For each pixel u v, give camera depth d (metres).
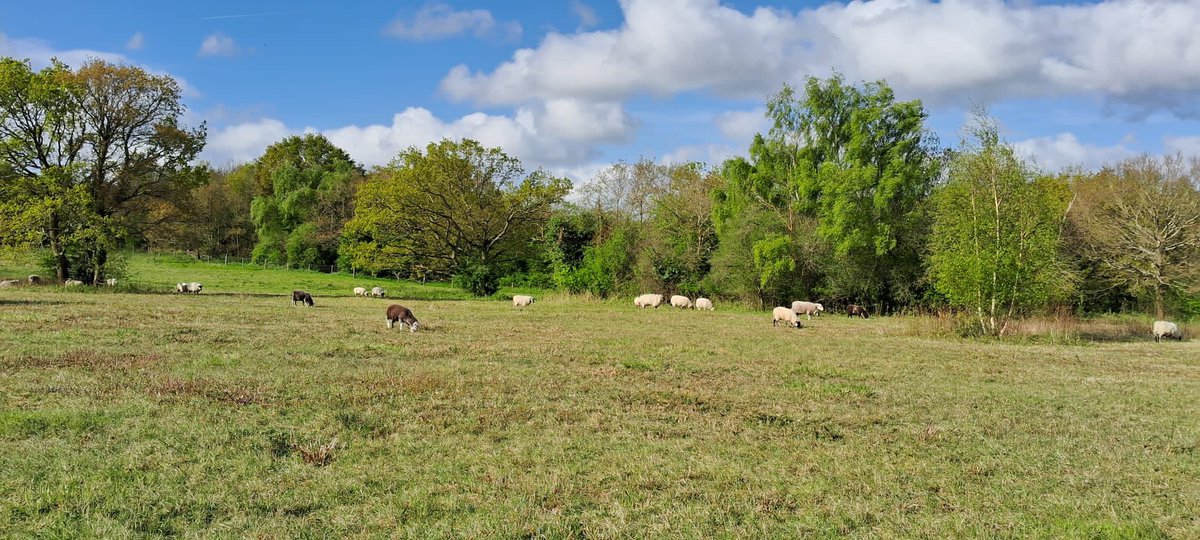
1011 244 25.94
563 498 6.73
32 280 37.78
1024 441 9.45
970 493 7.23
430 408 10.21
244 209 85.94
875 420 10.52
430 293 50.00
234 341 16.81
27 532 5.54
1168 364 19.48
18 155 37.94
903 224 42.25
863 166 41.94
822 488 7.23
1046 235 26.02
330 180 78.31
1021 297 26.16
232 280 52.66
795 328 29.09
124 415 9.00
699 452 8.48
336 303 35.28
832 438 9.45
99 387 10.55
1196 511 6.83
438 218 51.72
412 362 14.67
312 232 72.38
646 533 5.96
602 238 51.94
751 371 15.30
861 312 41.09
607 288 46.56
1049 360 19.55
